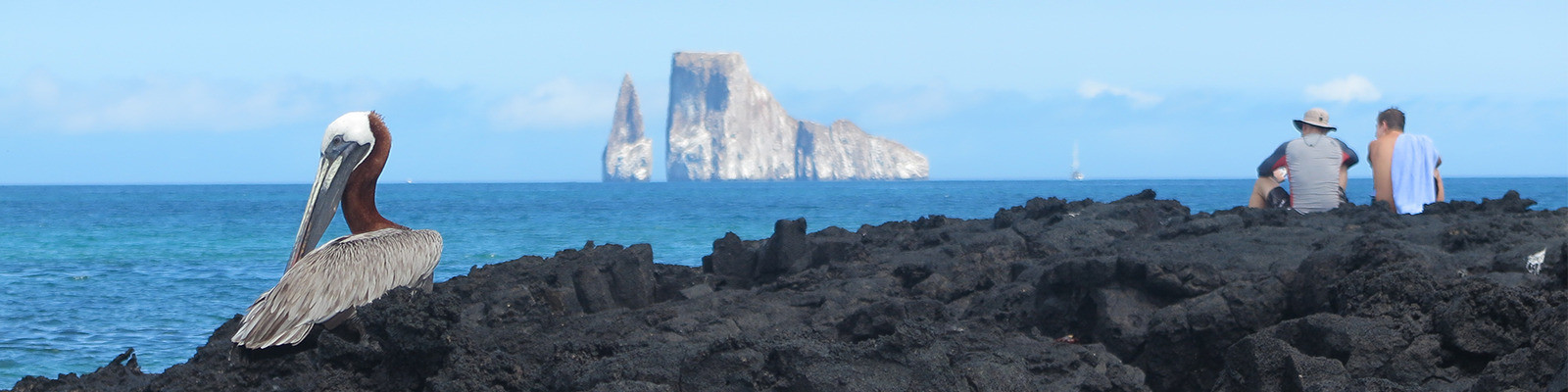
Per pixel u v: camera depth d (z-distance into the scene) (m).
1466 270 9.51
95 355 21.05
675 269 13.30
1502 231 10.52
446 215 107.19
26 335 23.33
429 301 8.25
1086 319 9.72
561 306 10.95
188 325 25.12
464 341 8.43
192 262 46.81
